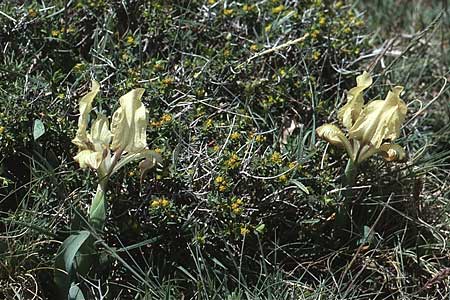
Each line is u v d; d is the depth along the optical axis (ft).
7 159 2.41
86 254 2.23
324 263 2.47
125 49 2.66
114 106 2.46
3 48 2.62
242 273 2.38
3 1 2.71
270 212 2.45
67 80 2.63
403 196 2.63
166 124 2.44
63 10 2.70
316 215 2.48
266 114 2.64
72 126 2.44
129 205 2.36
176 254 2.37
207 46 2.77
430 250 2.57
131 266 2.34
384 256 2.51
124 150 2.18
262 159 2.42
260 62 2.74
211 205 2.35
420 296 2.47
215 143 2.50
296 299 2.34
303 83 2.72
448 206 2.66
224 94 2.67
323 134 2.41
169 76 2.60
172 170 2.37
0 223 2.36
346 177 2.44
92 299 2.25
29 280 2.27
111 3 2.77
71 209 2.31
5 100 2.40
